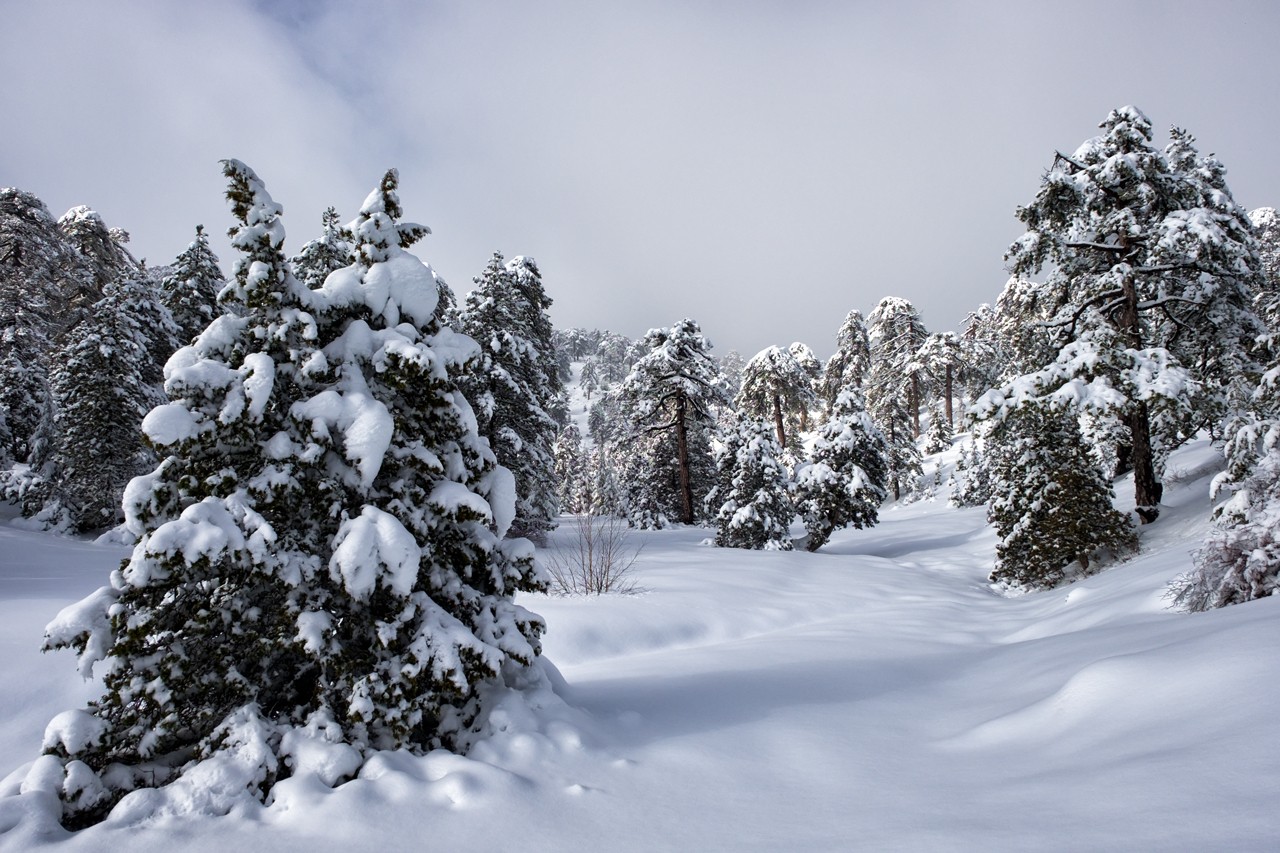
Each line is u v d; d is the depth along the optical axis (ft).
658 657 31.55
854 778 13.69
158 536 13.00
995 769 13.11
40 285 86.89
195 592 14.34
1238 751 9.78
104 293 72.49
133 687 13.34
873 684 22.82
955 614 41.73
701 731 16.97
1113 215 50.08
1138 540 46.29
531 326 81.61
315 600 14.85
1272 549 20.89
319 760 12.98
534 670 17.89
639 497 124.06
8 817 10.98
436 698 14.84
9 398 83.56
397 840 10.85
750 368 151.43
